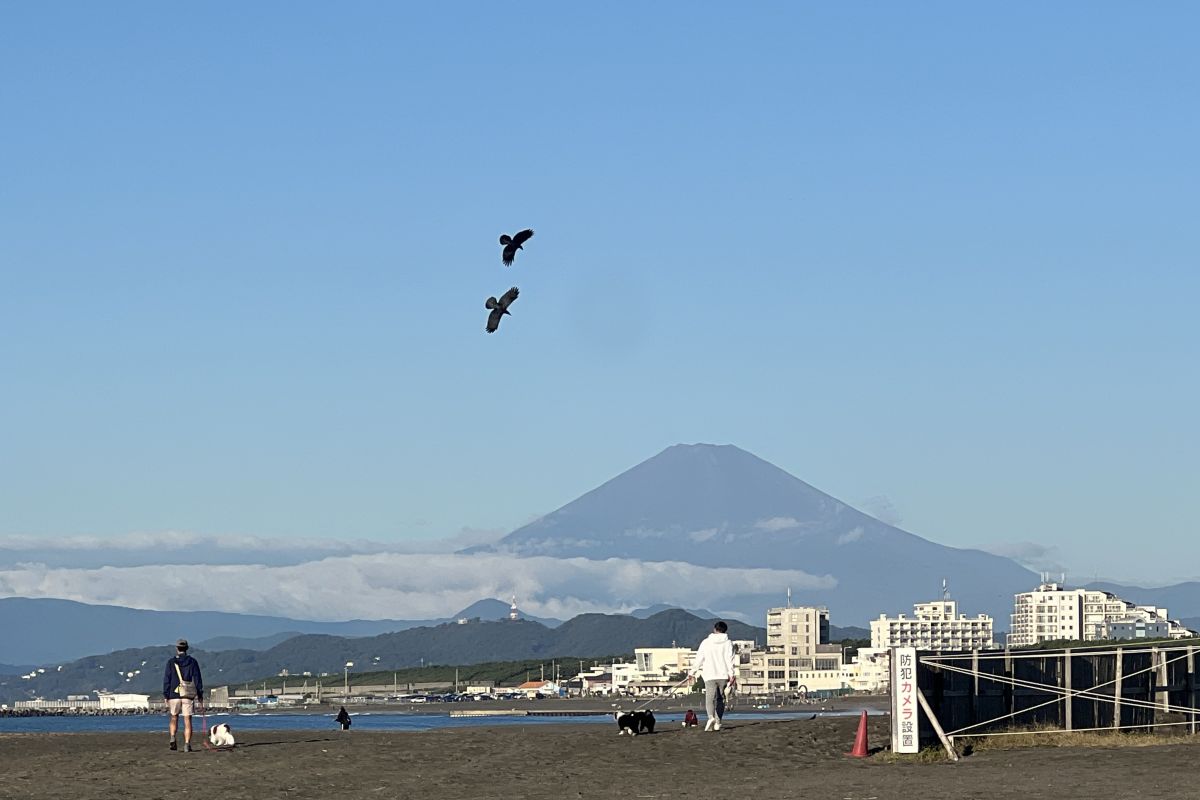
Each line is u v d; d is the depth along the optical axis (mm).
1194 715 47438
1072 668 45531
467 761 39594
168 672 43844
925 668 41188
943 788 31969
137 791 33469
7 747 46750
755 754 40594
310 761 39938
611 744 43469
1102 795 29781
